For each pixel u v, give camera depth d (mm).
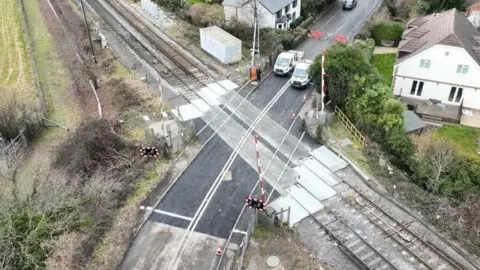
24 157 34219
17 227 22922
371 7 62500
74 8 63062
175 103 38844
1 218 23250
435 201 28062
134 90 40969
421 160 30156
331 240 25453
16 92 42750
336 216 26875
